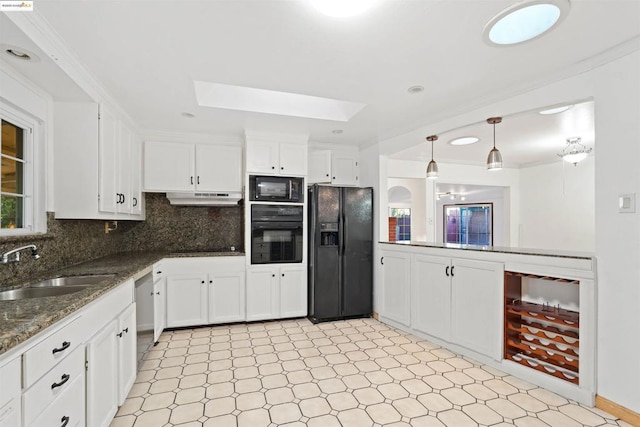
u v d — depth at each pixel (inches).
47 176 88.4
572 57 79.1
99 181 94.2
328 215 152.3
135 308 89.9
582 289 82.2
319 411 79.0
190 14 61.6
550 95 89.2
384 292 149.2
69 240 101.0
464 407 80.7
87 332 60.1
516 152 199.8
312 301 151.8
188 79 90.8
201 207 162.2
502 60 80.7
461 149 189.9
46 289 72.9
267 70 86.0
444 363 105.9
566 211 218.5
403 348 118.4
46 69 72.5
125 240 151.1
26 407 41.6
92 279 84.2
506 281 100.5
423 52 76.8
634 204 73.2
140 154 138.4
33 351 43.3
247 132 143.8
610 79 76.9
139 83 92.9
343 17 62.9
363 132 148.6
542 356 93.1
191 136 147.4
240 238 166.7
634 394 73.4
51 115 89.6
